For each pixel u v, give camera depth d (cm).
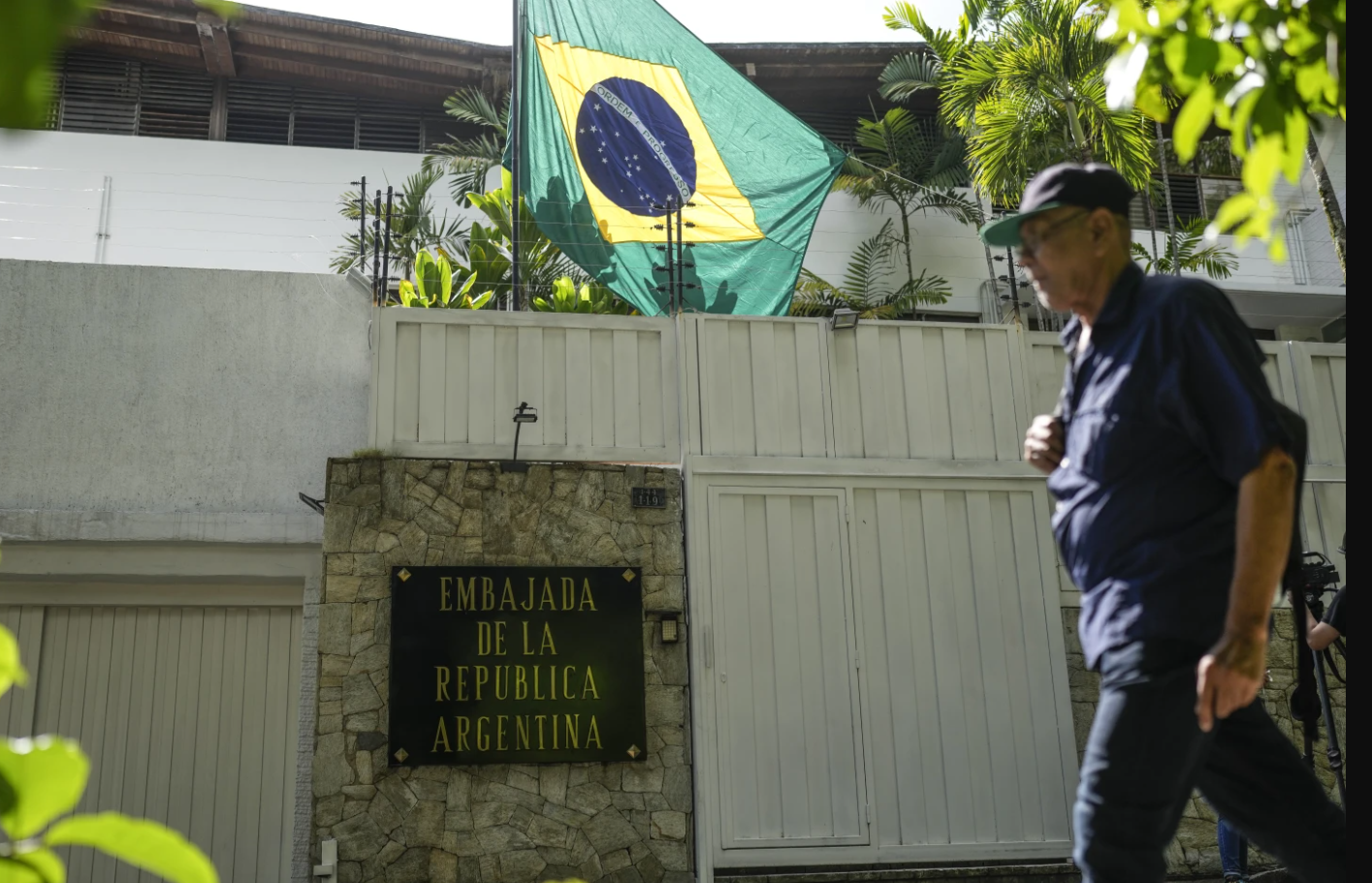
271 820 973
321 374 1002
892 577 909
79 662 973
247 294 1006
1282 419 243
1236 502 246
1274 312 1888
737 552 893
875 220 1964
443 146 1938
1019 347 987
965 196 1952
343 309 1020
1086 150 1552
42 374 962
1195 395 245
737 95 1156
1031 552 933
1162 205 1989
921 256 1939
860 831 851
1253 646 227
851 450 939
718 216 1123
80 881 937
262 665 996
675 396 938
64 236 1692
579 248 1095
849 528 912
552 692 848
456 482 883
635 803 840
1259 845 273
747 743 855
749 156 1144
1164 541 245
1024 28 1571
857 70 2102
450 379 911
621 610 875
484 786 826
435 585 854
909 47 2075
